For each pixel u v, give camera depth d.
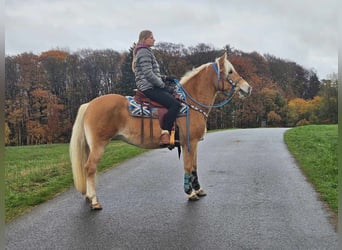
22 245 4.56
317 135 18.62
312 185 7.38
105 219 5.50
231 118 57.22
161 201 6.43
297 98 69.50
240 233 4.85
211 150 13.58
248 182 7.75
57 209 6.04
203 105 6.71
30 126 49.16
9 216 5.69
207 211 5.80
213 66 6.82
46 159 13.75
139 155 12.42
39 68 52.31
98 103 6.13
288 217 5.43
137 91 6.38
